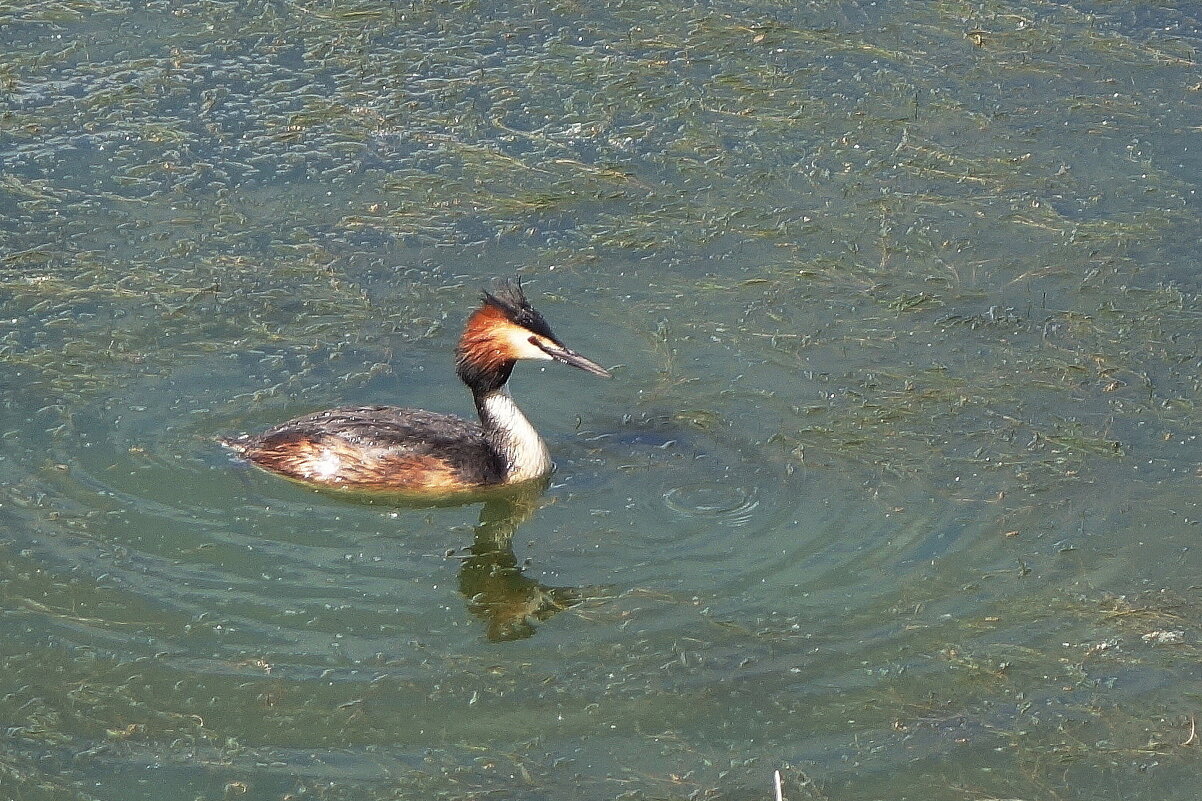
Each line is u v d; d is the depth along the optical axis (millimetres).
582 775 11852
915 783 11906
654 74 22547
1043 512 14852
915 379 16812
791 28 23734
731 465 15547
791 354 17203
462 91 21969
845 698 12703
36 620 13180
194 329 17156
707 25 23750
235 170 20078
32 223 18828
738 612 13609
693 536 14570
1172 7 24531
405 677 12766
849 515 14828
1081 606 13719
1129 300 18219
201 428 15680
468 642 13219
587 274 18453
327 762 11898
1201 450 15742
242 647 12984
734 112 21734
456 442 15383
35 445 15211
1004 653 13188
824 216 19688
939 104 21953
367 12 23750
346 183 19969
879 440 15852
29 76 21750
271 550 14250
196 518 14547
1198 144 21203
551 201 19734
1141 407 16406
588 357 17125
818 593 13836
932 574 14062
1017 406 16406
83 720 12227
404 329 17391
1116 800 11852
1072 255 19031
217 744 12031
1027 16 24156
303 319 17438
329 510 15008
